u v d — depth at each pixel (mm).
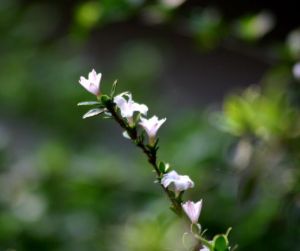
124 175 1063
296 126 881
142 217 899
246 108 875
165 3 902
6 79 1407
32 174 1144
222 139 970
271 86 931
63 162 1123
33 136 1439
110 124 1406
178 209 657
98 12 909
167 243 844
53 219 1034
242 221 898
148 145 663
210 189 915
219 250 647
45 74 1404
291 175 881
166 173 661
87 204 1037
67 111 1372
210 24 913
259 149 875
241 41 1048
